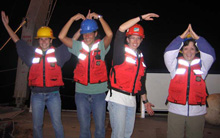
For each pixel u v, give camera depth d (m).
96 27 3.08
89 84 3.04
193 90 2.76
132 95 2.82
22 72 6.15
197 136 2.81
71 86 17.75
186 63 2.84
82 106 3.05
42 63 3.15
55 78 3.16
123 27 2.68
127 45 2.88
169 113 2.91
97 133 3.11
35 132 3.13
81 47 3.08
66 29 3.01
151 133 4.08
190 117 2.79
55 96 3.17
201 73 2.80
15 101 6.34
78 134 3.98
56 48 3.31
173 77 2.88
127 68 2.77
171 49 2.75
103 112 3.09
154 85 5.20
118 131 2.72
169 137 2.89
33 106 3.13
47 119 4.74
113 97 2.76
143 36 2.93
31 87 3.16
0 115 4.96
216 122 4.46
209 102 4.55
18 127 4.17
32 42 6.06
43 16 6.41
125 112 2.77
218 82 5.07
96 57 3.02
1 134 3.46
